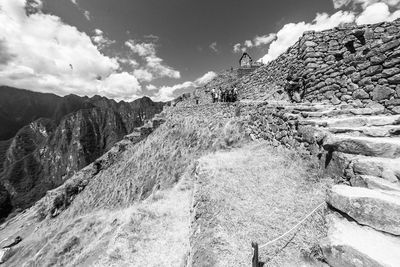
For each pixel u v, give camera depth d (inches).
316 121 293.3
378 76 328.8
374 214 150.9
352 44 457.7
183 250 300.5
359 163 199.6
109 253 331.9
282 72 641.0
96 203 1130.7
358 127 261.0
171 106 1528.1
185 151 800.9
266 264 177.2
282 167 312.7
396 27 417.4
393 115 291.7
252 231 213.8
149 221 393.1
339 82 401.4
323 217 193.8
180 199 459.5
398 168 173.2
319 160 267.6
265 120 461.7
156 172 865.5
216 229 225.5
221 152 511.5
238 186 289.1
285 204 236.5
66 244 783.7
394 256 126.9
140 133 1460.4
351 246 142.5
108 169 1375.5
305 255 175.9
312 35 492.1
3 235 1809.8
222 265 187.2
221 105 773.9
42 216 1680.6
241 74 1387.8
